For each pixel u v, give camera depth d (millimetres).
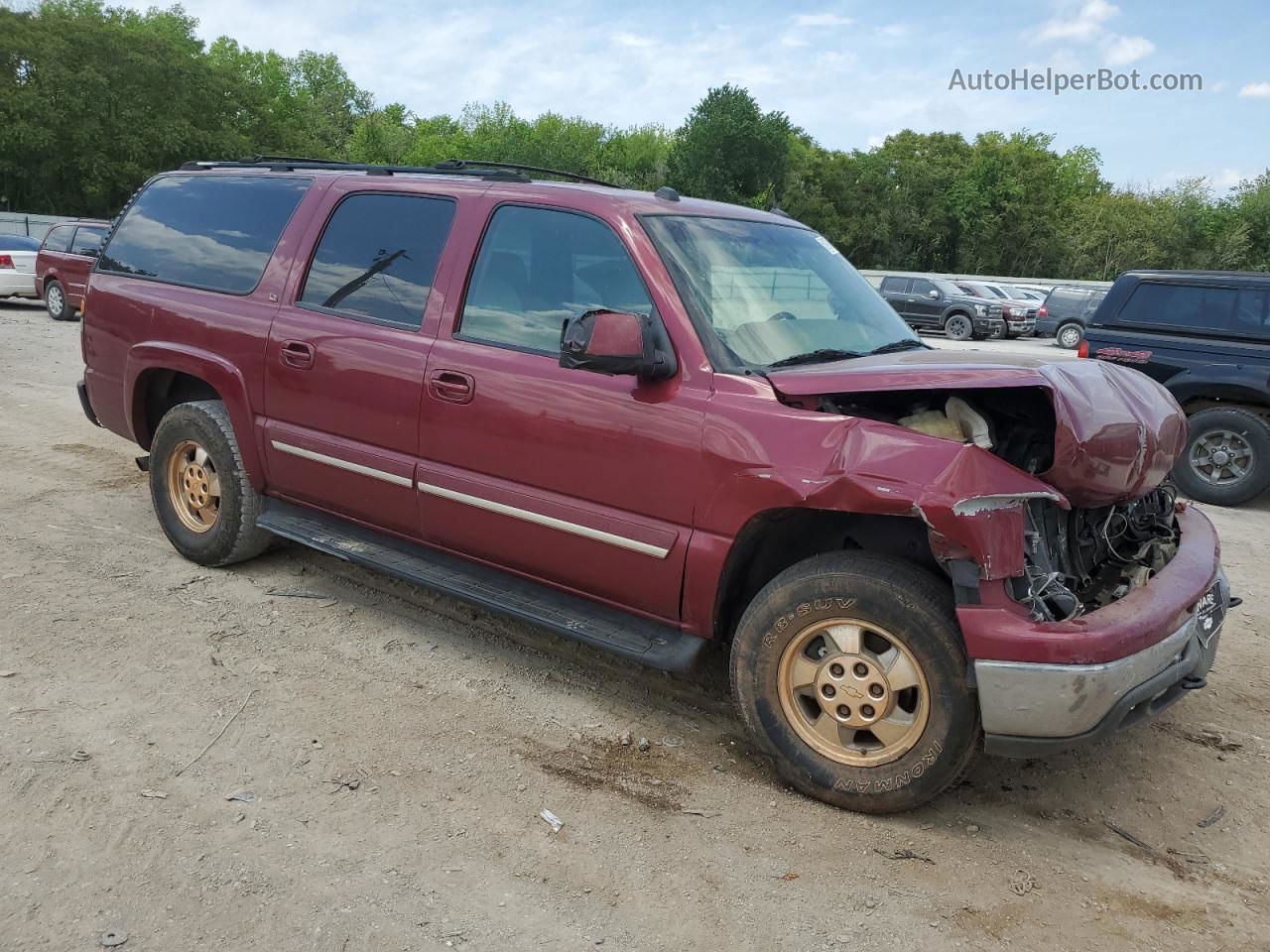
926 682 2969
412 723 3605
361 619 4539
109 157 46594
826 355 3555
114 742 3307
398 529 4211
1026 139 69625
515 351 3729
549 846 2916
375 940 2463
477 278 3912
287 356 4402
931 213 68750
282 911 2545
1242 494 8141
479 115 82312
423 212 4156
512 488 3717
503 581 3965
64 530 5465
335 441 4277
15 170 45250
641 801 3191
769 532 3303
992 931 2635
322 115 74750
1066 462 2941
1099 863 2990
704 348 3332
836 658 3115
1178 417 3562
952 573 2842
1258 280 8211
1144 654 2848
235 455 4750
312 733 3475
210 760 3248
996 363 3271
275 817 2953
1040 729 2818
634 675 4152
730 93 57469
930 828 3125
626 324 3172
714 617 3344
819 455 3002
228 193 5020
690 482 3262
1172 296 8602
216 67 52031
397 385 4004
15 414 8609
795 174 63469
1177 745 3785
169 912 2516
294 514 4727
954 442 2848
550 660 4238
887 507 2857
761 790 3303
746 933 2580
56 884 2596
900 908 2711
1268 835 3188
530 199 3844
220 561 4949
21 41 43812
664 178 62469
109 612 4379
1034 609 2883
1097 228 62500
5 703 3498
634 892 2723
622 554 3453
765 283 3734
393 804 3072
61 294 17344
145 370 5059
